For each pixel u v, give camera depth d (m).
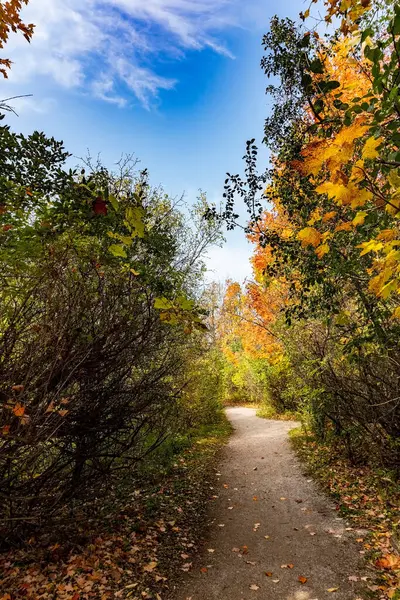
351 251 4.16
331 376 6.32
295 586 3.51
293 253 5.12
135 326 3.97
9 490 3.49
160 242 4.32
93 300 3.81
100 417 4.21
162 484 6.83
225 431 14.12
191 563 4.04
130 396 4.43
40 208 3.41
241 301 15.45
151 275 3.91
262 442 11.19
